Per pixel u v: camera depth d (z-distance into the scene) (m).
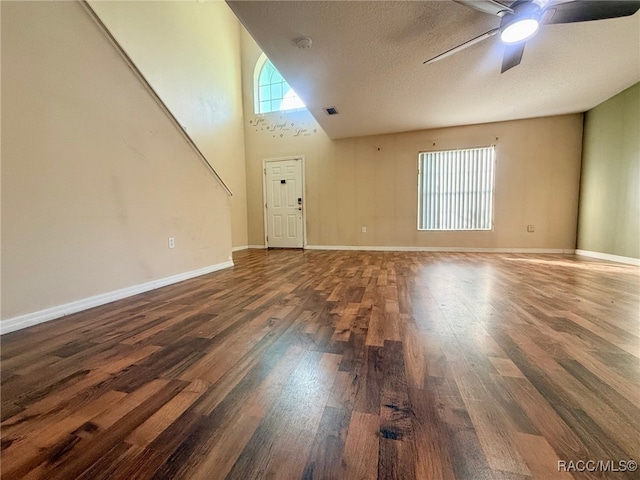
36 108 1.84
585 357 1.34
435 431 0.89
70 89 2.03
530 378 1.17
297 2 2.13
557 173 4.81
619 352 1.39
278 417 0.96
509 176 5.00
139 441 0.86
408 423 0.92
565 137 4.73
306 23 2.36
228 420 0.95
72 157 2.05
